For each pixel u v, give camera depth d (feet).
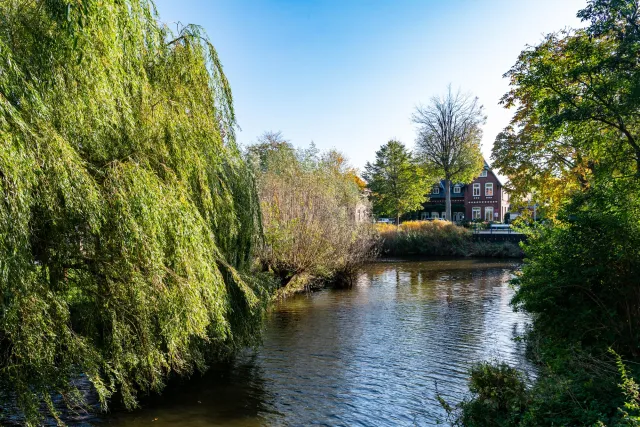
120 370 20.04
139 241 17.69
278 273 58.13
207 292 20.76
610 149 37.06
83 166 17.08
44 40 16.24
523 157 61.67
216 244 27.12
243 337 28.96
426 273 85.20
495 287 68.18
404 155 152.35
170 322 19.56
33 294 15.55
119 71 18.17
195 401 25.20
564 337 26.22
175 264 19.69
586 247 24.82
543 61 39.68
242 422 22.58
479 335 39.73
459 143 134.72
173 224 19.01
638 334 23.11
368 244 74.84
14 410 18.34
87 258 18.52
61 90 16.43
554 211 57.06
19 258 13.87
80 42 15.88
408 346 36.40
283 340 38.19
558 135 43.14
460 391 26.78
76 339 17.80
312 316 47.96
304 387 27.48
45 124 15.46
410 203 154.92
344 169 146.61
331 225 62.75
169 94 22.90
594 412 16.79
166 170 20.36
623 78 32.40
